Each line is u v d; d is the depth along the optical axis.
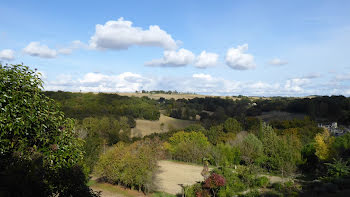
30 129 5.55
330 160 25.69
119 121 59.06
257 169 21.20
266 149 31.78
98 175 21.47
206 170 19.08
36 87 5.86
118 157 20.70
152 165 20.39
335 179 17.14
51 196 5.51
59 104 6.60
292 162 26.50
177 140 44.69
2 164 4.98
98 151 22.81
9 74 5.34
